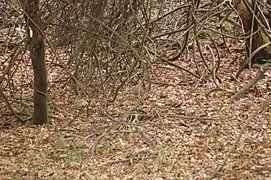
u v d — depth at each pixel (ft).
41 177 30.37
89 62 35.58
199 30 42.88
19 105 42.27
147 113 39.99
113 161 32.17
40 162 32.50
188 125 37.96
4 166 32.01
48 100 40.91
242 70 46.93
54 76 46.62
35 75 38.50
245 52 48.14
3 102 42.19
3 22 40.04
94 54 34.71
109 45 33.86
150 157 32.50
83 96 40.88
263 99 42.29
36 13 34.45
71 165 31.86
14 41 45.78
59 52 44.80
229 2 37.93
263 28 34.55
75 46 35.27
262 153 32.37
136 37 33.19
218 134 36.04
